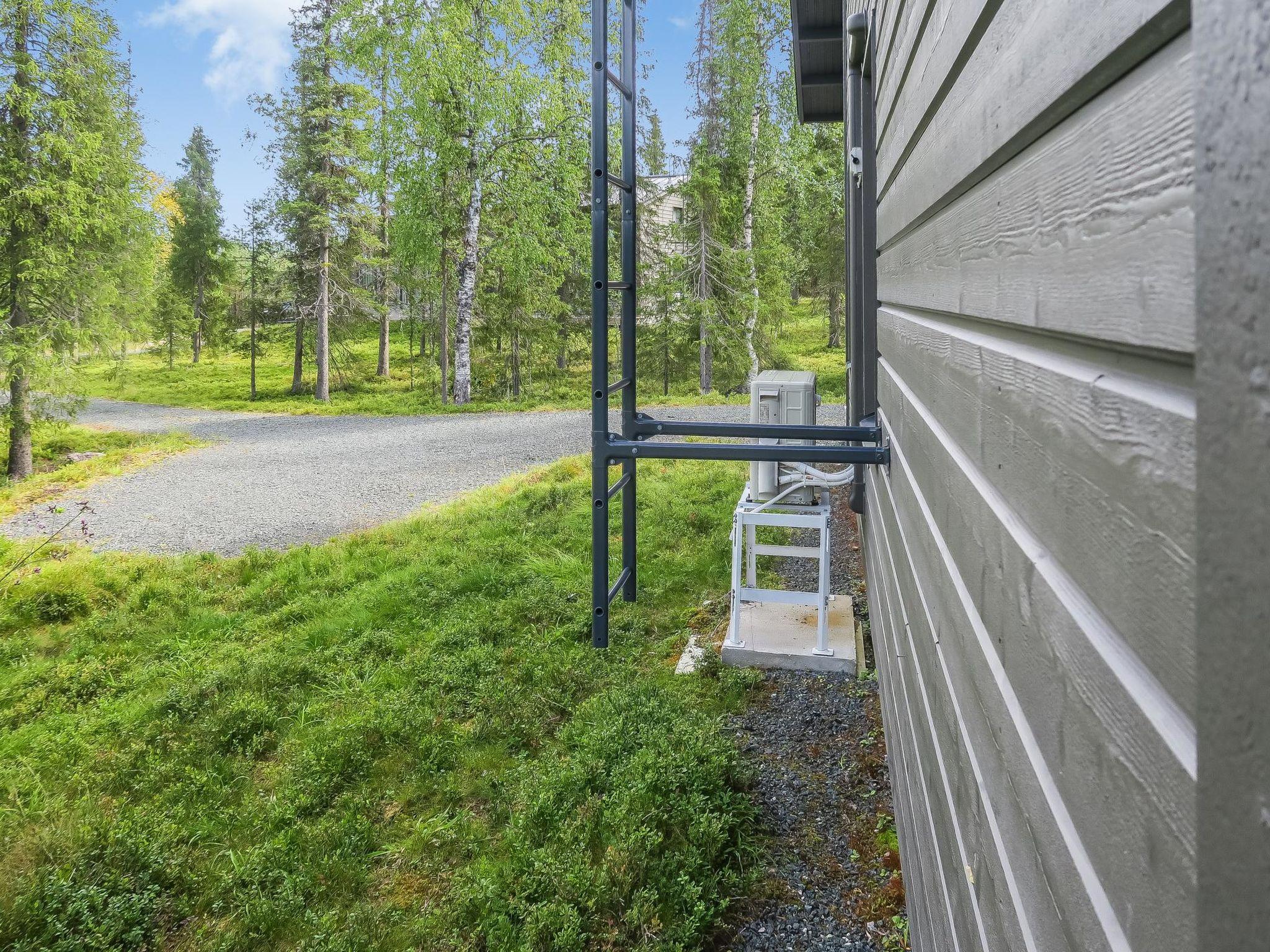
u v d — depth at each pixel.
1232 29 0.29
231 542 8.91
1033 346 0.86
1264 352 0.26
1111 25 0.55
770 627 5.02
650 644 5.11
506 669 4.89
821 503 4.94
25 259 15.23
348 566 7.31
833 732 3.87
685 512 8.21
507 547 7.42
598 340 3.62
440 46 18.44
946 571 1.46
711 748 3.51
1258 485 0.27
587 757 3.59
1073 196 0.68
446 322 24.14
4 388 15.04
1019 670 0.89
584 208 22.84
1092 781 0.63
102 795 3.82
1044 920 0.78
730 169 20.23
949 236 1.40
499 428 17.81
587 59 20.11
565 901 2.76
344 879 3.06
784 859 3.00
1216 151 0.31
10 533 9.57
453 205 21.44
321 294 28.11
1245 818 0.29
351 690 4.72
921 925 1.92
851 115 4.55
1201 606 0.33
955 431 1.38
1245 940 0.29
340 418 21.80
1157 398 0.50
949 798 1.42
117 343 17.14
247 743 4.20
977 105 1.07
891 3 2.47
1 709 4.82
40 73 15.26
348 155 27.64
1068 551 0.71
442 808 3.56
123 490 12.20
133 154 16.98
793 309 29.06
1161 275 0.48
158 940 2.82
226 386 34.06
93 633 5.98
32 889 2.92
